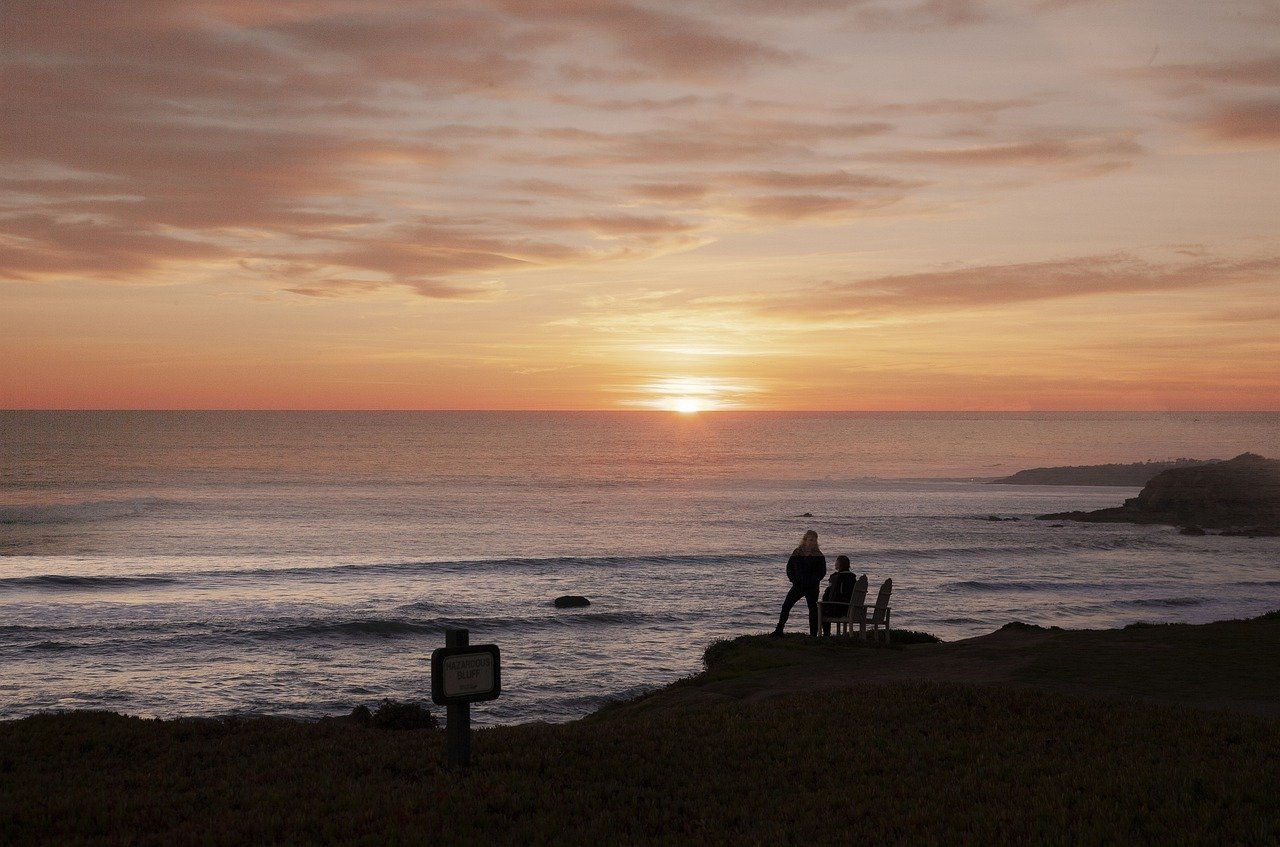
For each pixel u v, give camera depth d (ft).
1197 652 51.80
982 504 325.42
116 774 27.68
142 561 164.35
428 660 91.40
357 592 133.90
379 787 25.39
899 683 41.93
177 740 32.89
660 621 113.70
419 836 20.86
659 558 171.63
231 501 287.89
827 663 52.13
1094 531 240.73
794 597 63.52
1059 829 21.54
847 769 28.35
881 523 255.50
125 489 320.70
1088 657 50.70
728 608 123.13
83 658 89.86
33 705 73.05
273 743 32.50
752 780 27.27
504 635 104.42
